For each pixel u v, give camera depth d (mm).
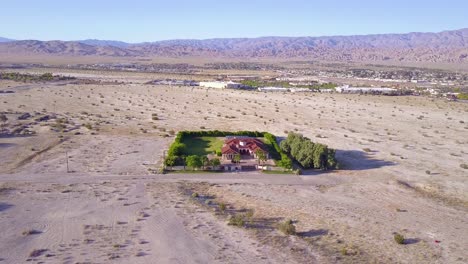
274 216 55531
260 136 100812
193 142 93688
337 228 52250
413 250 47000
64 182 66688
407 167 80562
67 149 86250
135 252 44281
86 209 55781
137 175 71312
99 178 69125
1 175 69062
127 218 53094
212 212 55781
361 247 47281
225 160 80188
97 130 104750
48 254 43406
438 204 62000
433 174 76438
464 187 69688
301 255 44781
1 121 109000
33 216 53031
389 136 107250
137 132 104438
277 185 68500
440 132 113250
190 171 74312
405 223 54594
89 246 45375
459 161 85438
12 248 44625
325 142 98938
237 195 63062
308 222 53812
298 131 110062
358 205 60625
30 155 81000
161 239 47531
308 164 78188
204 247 45938
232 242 47375
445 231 52500
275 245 46969
